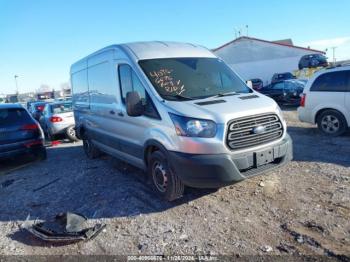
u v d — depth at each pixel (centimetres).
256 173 421
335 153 665
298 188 485
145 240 378
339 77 823
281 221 393
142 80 486
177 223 411
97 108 677
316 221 384
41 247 384
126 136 556
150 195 510
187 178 414
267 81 3766
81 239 389
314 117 881
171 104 439
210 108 417
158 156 462
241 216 414
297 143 784
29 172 741
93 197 529
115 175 639
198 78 506
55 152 984
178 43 580
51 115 1177
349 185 480
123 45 551
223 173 397
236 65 3856
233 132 403
